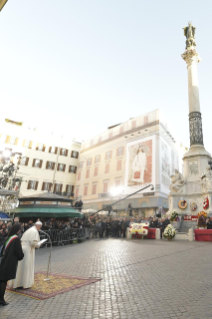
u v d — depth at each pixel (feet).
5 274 15.07
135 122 134.21
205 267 23.65
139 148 125.70
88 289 17.72
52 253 37.76
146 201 112.78
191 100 82.89
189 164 76.48
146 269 23.75
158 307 13.89
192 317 12.35
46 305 14.62
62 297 16.03
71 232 53.31
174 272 22.15
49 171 150.00
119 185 129.29
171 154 134.41
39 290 17.53
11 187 60.59
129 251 35.73
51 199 61.41
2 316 12.98
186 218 67.41
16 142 141.28
